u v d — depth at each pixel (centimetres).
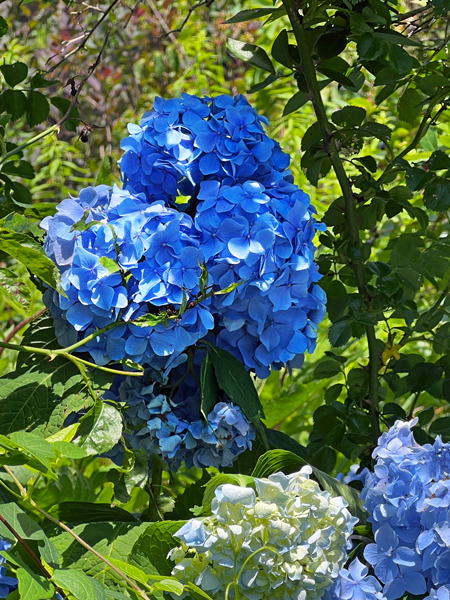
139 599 103
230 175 113
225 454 113
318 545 102
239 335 115
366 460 128
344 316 126
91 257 107
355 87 133
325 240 130
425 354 180
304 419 171
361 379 130
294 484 103
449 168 121
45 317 120
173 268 108
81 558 109
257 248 108
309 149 130
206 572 102
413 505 108
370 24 122
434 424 127
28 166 135
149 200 115
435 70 126
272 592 101
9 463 98
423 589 107
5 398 110
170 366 111
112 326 108
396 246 129
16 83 133
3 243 102
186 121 114
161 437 111
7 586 104
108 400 110
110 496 155
